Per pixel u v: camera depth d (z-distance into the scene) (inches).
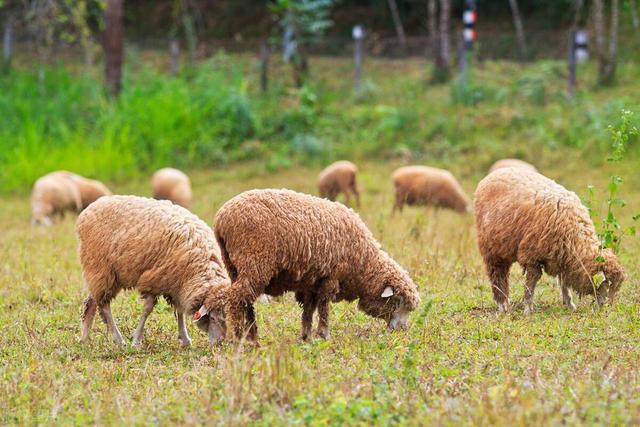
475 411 307.0
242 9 2202.3
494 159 1273.4
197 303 439.8
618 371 356.2
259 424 313.1
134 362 424.8
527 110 1439.5
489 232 514.3
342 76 1806.1
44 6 1782.7
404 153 1363.2
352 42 2037.4
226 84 1633.9
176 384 377.4
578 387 333.7
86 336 469.4
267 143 1480.1
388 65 1875.0
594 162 1186.6
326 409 319.6
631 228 523.8
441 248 689.0
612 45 1539.1
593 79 1571.1
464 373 368.5
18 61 1945.1
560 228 489.1
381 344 422.9
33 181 1346.0
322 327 460.1
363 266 466.6
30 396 360.2
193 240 447.5
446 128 1405.0
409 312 479.2
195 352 437.1
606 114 1301.7
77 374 400.2
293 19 1715.1
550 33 1894.7
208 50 2060.8
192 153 1437.0
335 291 458.6
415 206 1008.2
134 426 317.7
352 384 349.7
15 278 636.1
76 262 705.0
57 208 1074.7
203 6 2215.8
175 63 1756.9
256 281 428.1
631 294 529.7
